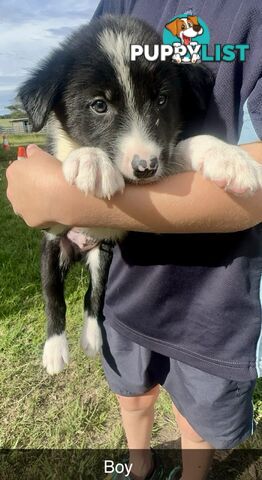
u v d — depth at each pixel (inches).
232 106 9.1
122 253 10.9
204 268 9.8
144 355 11.5
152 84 10.5
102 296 13.1
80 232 12.1
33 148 9.6
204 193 7.6
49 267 14.1
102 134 10.6
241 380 10.0
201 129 10.1
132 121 10.3
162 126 10.5
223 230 7.9
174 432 15.6
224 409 10.5
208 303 9.9
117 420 16.0
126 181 8.5
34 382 17.4
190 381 10.7
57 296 14.3
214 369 10.1
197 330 10.2
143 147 9.6
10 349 18.7
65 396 16.9
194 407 10.9
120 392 12.5
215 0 9.6
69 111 11.3
